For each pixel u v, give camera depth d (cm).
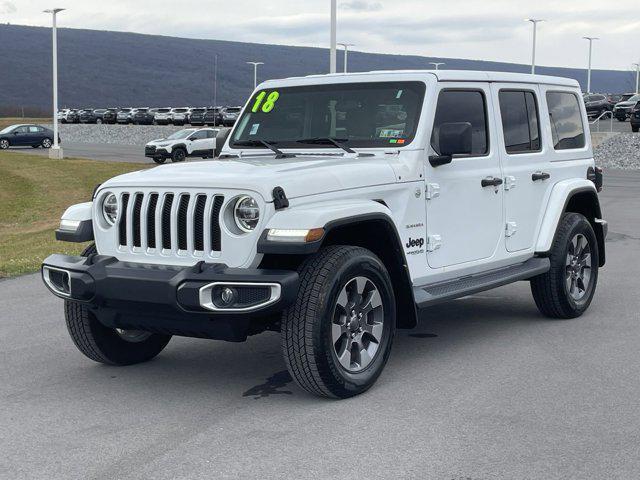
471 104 685
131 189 563
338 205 542
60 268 563
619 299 883
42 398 567
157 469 438
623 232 1455
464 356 661
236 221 529
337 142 644
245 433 491
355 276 546
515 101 742
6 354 688
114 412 535
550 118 792
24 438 489
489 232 699
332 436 483
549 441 471
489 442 470
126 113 8956
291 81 686
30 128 6184
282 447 466
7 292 977
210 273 513
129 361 648
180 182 543
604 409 526
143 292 525
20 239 1661
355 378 551
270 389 582
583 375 604
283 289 502
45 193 3161
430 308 855
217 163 600
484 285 671
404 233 612
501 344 699
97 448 471
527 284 984
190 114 8362
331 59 2277
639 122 4344
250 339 737
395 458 448
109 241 572
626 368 621
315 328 522
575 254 796
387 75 652
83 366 650
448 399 550
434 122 639
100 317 573
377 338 570
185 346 713
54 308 878
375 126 641
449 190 652
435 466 436
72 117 9631
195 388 587
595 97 6719
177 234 543
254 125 686
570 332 740
